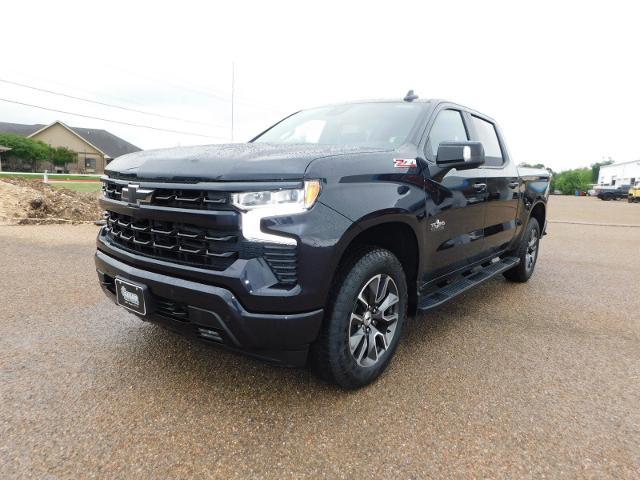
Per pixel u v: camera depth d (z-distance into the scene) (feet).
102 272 8.72
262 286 6.44
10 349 9.41
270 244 6.47
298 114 12.81
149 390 7.87
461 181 10.27
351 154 7.57
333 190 6.93
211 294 6.52
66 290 13.62
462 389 8.21
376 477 5.87
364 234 7.81
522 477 5.92
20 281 14.52
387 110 10.64
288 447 6.43
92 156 158.61
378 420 7.14
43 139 150.82
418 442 6.61
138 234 7.73
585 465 6.19
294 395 7.83
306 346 6.92
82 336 10.16
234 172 6.55
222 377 8.38
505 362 9.44
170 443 6.45
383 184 7.83
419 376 8.69
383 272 8.03
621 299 14.65
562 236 32.55
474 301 14.05
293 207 6.54
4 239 22.08
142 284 7.41
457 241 10.44
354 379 7.76
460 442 6.63
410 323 11.78
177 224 7.07
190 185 6.75
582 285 16.60
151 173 7.38
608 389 8.38
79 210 32.37
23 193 31.48
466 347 10.19
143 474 5.82
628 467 6.17
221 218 6.50
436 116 10.36
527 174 15.33
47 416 7.02
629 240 30.50
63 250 19.74
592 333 11.34
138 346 9.65
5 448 6.24
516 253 15.49
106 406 7.34
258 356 6.88
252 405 7.48
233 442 6.50
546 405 7.74
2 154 132.77
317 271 6.61
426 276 9.55
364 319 7.87
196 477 5.79
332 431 6.82
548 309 13.32
